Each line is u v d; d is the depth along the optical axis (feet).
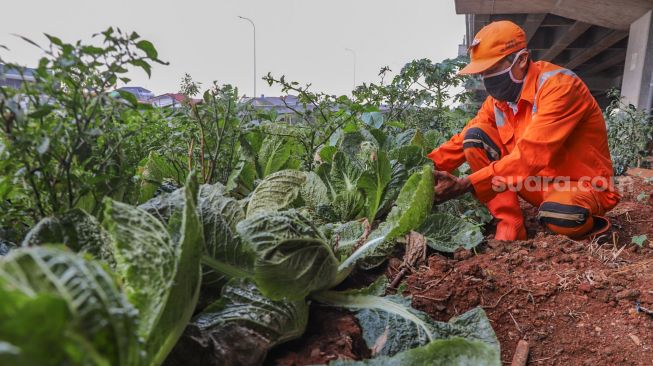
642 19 38.65
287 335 5.54
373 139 11.80
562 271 8.14
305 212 8.34
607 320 6.84
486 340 5.92
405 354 4.84
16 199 5.92
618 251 9.44
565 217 10.39
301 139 12.17
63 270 2.71
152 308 4.09
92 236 4.89
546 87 9.94
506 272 8.15
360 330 6.04
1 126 5.09
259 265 5.34
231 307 5.44
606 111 25.77
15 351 2.35
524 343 6.47
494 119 12.17
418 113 19.84
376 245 7.13
